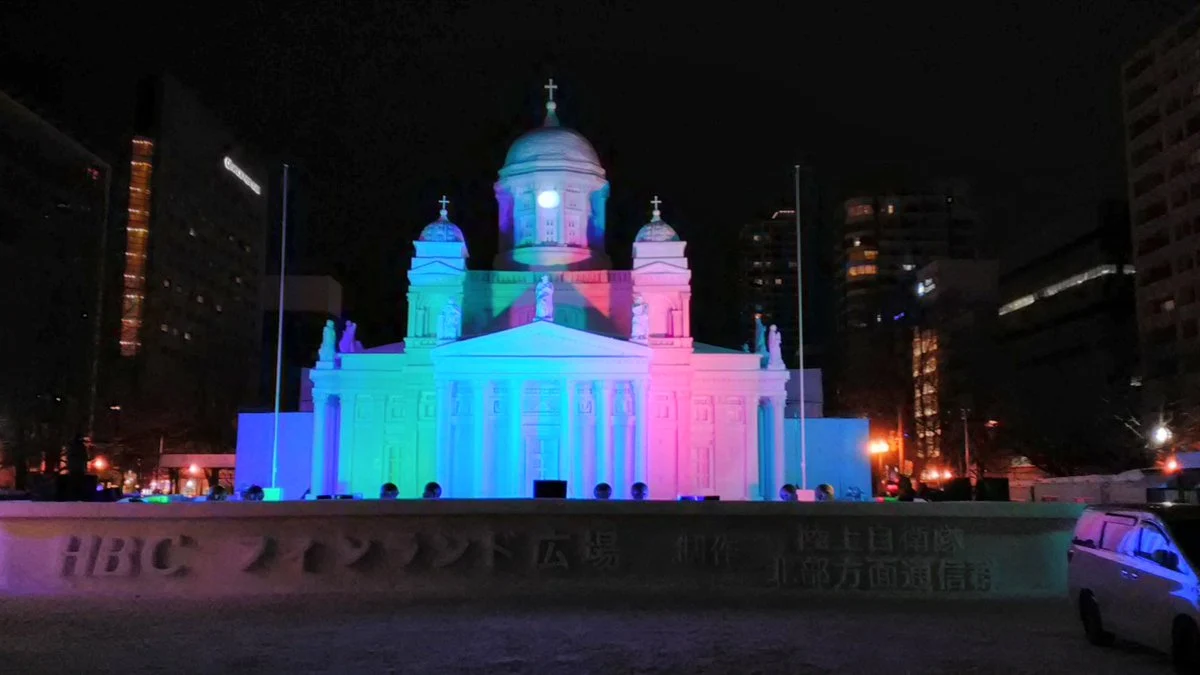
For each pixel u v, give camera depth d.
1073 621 21.94
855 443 75.12
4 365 98.88
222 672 16.03
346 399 71.69
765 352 74.62
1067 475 93.56
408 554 26.56
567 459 66.75
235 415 148.12
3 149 100.81
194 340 141.50
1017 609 23.95
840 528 26.78
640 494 41.41
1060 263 126.62
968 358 120.25
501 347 67.56
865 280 180.50
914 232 182.00
